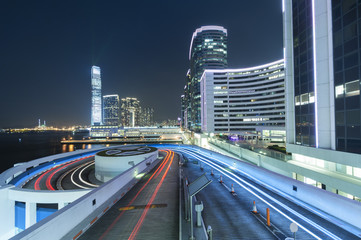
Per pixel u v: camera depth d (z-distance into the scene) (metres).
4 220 18.30
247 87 113.00
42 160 37.06
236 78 115.06
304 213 12.23
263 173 20.23
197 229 9.30
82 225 10.67
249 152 39.53
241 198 15.41
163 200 14.90
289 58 30.88
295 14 28.95
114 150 44.53
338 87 20.88
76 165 42.47
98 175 36.38
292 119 30.59
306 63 26.39
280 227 10.39
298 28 28.19
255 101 110.88
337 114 21.05
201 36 148.88
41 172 35.66
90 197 12.46
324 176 21.23
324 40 23.31
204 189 18.11
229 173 26.02
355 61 18.77
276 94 103.31
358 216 9.88
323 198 12.08
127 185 19.84
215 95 116.31
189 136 193.62
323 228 10.23
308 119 26.05
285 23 31.31
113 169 35.62
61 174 35.88
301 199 14.05
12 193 18.67
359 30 18.33
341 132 20.52
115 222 11.12
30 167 34.19
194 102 156.12
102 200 14.28
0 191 18.17
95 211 12.66
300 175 25.70
